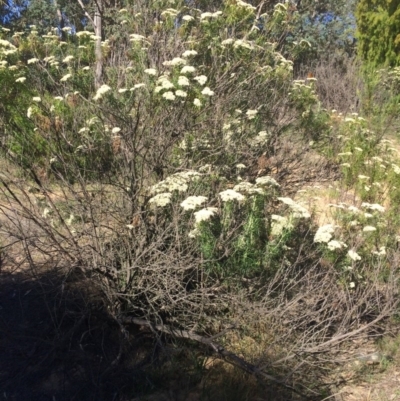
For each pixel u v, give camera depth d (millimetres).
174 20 4887
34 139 4309
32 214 3617
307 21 16484
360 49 12938
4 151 3912
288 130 5426
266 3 6426
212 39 4664
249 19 4930
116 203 3893
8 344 3580
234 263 3525
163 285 3586
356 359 3697
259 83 4801
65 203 3947
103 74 4770
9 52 4871
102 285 3543
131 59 4668
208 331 3705
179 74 3979
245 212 3602
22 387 3297
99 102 3938
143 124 3936
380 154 7172
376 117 10406
